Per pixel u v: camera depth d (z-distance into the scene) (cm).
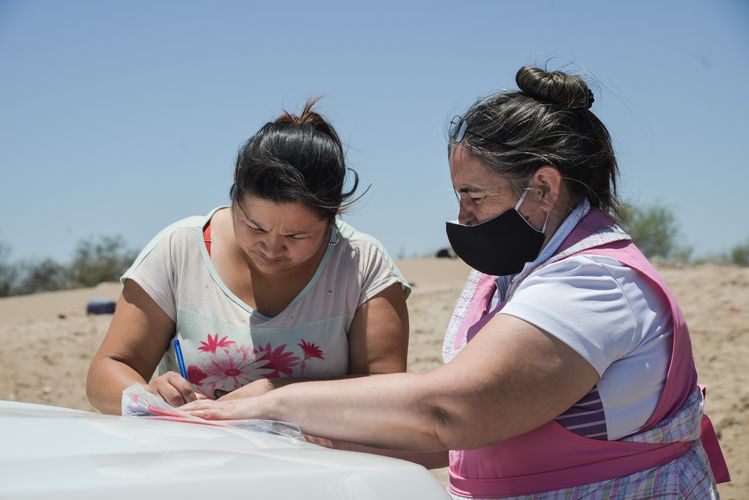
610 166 242
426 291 1661
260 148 246
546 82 228
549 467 221
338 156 253
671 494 219
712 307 1088
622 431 217
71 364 1056
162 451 158
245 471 146
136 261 279
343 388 218
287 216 244
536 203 225
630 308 213
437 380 208
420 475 160
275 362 275
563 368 206
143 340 275
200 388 277
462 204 236
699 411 229
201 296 275
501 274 235
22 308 2533
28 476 135
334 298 276
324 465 156
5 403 219
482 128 225
